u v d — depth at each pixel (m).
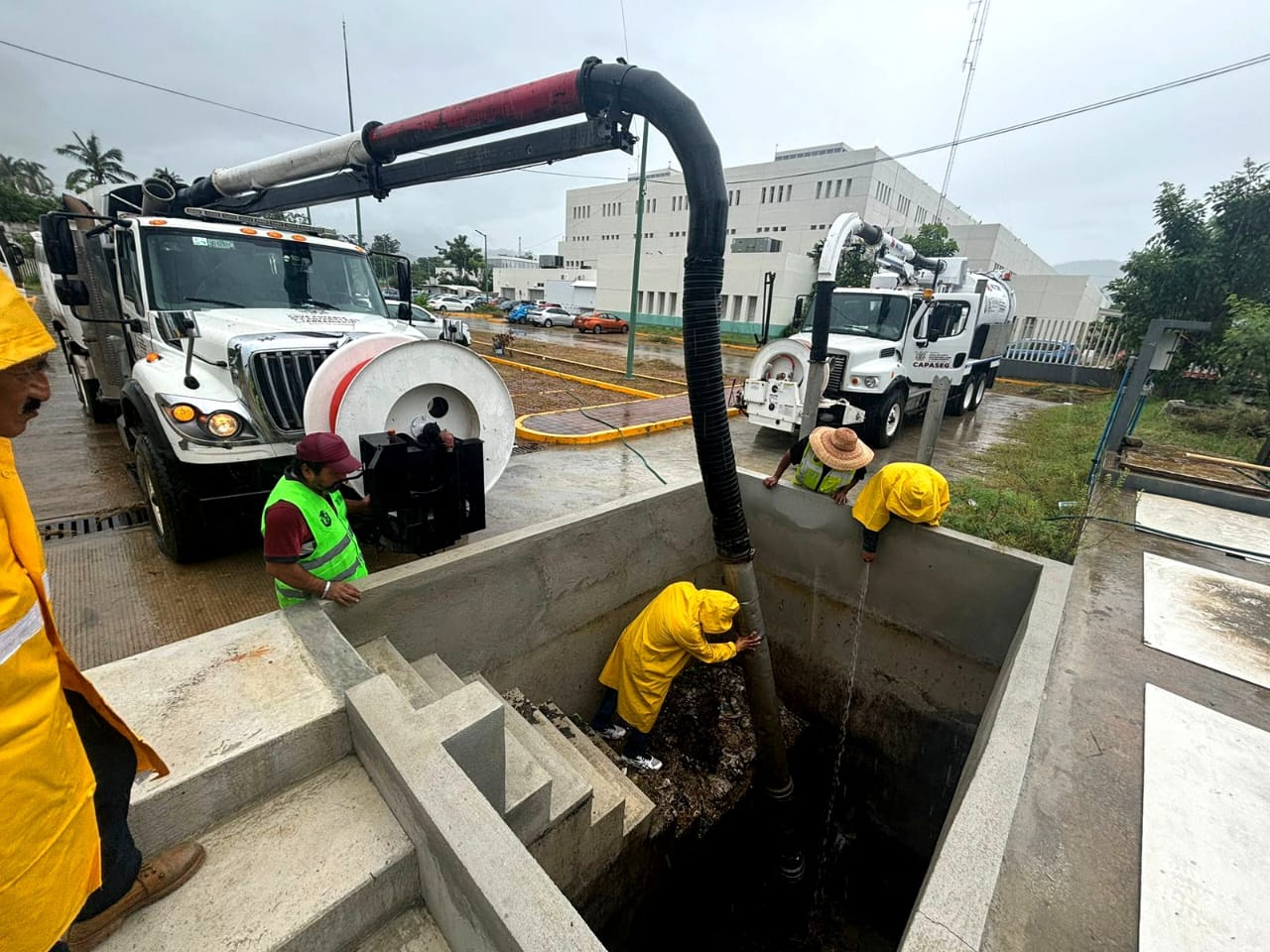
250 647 2.13
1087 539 4.08
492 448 3.89
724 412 3.49
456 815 1.47
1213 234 12.02
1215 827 1.81
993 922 1.50
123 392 4.06
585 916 2.94
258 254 4.67
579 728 4.09
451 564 3.05
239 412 3.53
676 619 3.65
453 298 42.97
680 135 3.11
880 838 4.66
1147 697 2.41
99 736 1.33
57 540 4.29
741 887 4.10
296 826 1.70
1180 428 8.91
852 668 4.69
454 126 3.88
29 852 1.04
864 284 27.47
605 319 30.48
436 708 1.88
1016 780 1.81
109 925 1.38
